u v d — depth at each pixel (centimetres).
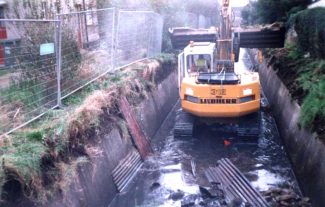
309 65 934
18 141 502
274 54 1475
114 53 923
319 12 909
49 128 555
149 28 1272
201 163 847
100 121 696
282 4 1416
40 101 627
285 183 741
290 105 949
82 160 565
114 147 725
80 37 848
